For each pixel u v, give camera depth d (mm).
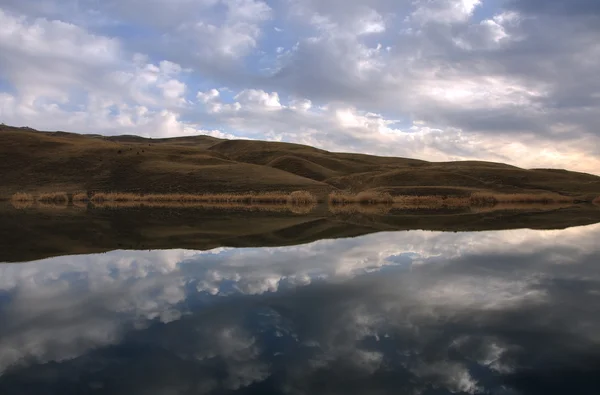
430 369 3891
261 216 26734
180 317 5492
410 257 10484
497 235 16078
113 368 3951
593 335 4828
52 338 4746
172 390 3484
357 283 7480
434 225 20578
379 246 12516
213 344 4523
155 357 4195
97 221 22297
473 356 4211
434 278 7934
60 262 9867
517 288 7160
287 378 3705
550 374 3781
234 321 5301
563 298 6516
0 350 4414
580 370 3889
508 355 4227
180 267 9109
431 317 5473
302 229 18078
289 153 142000
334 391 3480
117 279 7895
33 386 3598
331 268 8938
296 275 8203
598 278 8094
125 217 25531
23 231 17031
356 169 129625
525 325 5156
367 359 4133
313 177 104438
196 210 34094
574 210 38656
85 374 3828
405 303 6160
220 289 7043
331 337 4711
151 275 8250
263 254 10930
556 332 4902
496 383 3639
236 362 4062
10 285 7434
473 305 6082
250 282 7578
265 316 5512
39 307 6004
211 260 10000
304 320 5328
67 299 6434
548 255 11031
